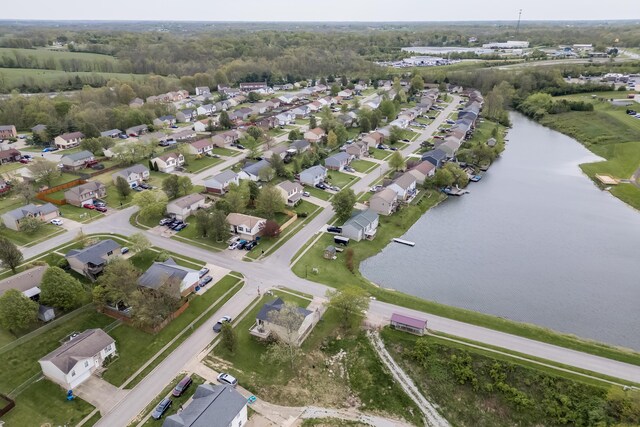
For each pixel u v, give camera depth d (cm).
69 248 8262
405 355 5922
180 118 18012
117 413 5016
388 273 8138
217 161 13188
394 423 5212
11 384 5350
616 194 11888
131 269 6825
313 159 12738
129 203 10262
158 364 5709
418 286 7781
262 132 15225
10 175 11462
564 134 17912
